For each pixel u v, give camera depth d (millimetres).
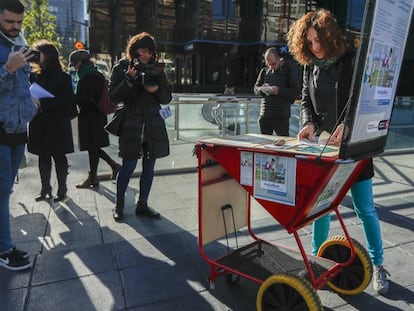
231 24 21750
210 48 21391
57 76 4148
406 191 4879
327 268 2539
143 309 2459
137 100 3695
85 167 6020
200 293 2639
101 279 2795
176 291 2658
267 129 5020
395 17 1945
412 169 5992
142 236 3521
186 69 22406
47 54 4090
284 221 2238
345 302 2561
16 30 2783
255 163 2279
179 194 4773
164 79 3684
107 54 26000
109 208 4234
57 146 4219
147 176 3926
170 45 22281
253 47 21484
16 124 2865
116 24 24750
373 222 2631
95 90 4609
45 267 2953
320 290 2711
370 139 2088
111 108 4602
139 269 2941
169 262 3057
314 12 2422
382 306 2514
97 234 3555
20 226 3711
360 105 1862
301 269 2535
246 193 2930
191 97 6742
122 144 3727
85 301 2533
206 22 21203
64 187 4422
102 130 4816
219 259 2672
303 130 2582
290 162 2121
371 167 2545
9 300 2529
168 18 21984
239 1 21594
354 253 2551
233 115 6594
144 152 3871
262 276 2451
